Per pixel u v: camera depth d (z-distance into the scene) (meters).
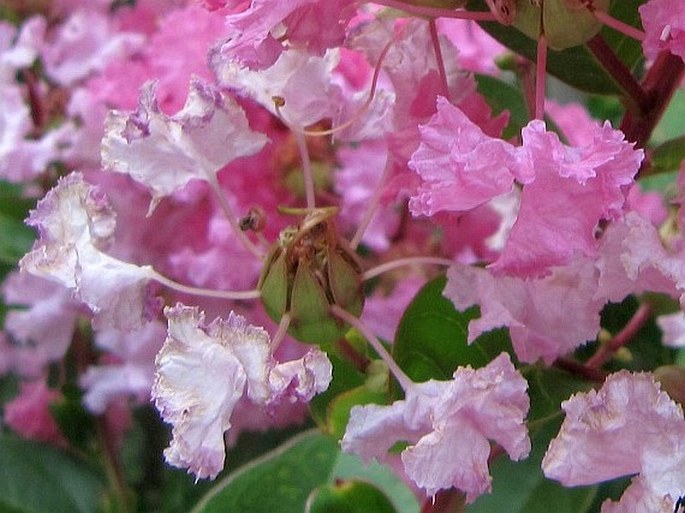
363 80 0.10
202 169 0.08
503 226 0.12
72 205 0.08
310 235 0.08
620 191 0.06
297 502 0.11
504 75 0.13
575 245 0.07
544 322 0.08
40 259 0.08
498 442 0.07
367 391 0.09
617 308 0.12
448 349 0.09
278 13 0.07
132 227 0.13
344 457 0.12
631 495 0.07
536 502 0.10
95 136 0.13
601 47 0.08
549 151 0.06
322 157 0.12
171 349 0.07
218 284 0.12
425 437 0.07
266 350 0.07
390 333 0.12
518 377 0.07
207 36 0.11
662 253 0.07
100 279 0.08
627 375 0.07
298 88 0.08
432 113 0.08
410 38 0.08
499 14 0.07
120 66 0.13
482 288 0.08
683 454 0.06
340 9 0.07
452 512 0.08
